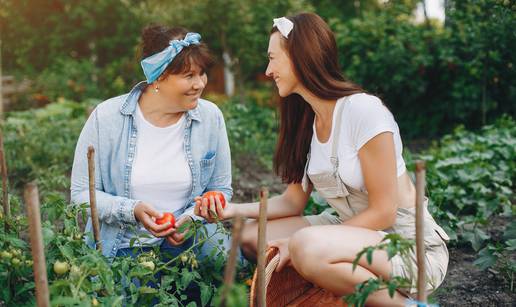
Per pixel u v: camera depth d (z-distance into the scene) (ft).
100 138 8.98
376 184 8.03
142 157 9.09
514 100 23.71
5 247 7.58
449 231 11.40
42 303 6.11
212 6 28.99
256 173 18.34
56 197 7.91
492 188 15.06
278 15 29.01
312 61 8.13
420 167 5.94
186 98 8.75
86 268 6.91
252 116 24.38
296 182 9.45
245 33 28.71
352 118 8.08
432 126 25.85
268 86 34.71
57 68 35.24
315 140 8.68
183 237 8.75
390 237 6.34
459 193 13.57
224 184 9.86
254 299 7.52
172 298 7.97
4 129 19.94
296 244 7.91
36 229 5.95
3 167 7.96
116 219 8.80
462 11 21.03
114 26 37.27
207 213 8.70
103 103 9.20
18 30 37.91
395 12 26.76
